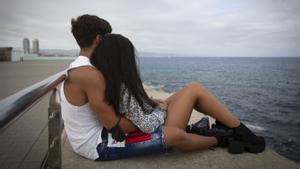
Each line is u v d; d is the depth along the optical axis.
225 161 2.95
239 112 33.09
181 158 3.02
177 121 2.86
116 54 2.47
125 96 2.50
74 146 2.75
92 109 2.54
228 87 61.72
